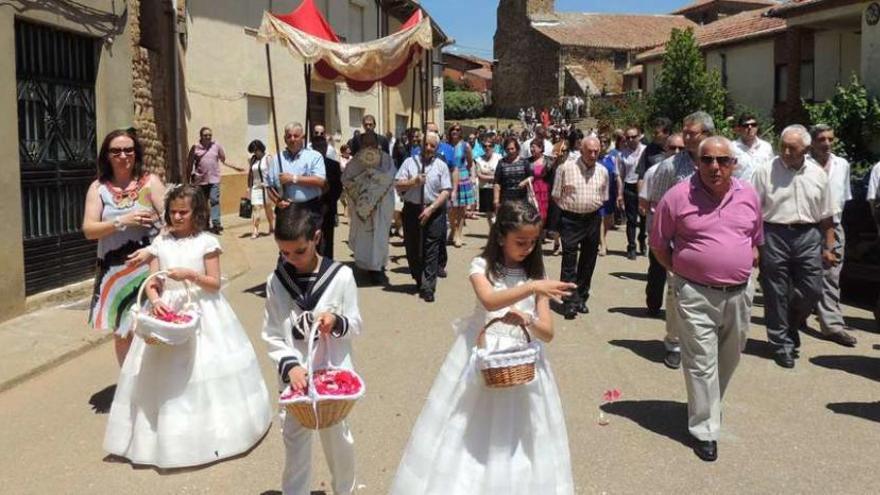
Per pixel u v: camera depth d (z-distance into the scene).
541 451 3.54
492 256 3.74
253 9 18.00
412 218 9.89
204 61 16.16
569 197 8.55
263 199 14.71
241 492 4.44
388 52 10.18
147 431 4.80
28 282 8.52
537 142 12.99
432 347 7.41
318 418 3.55
